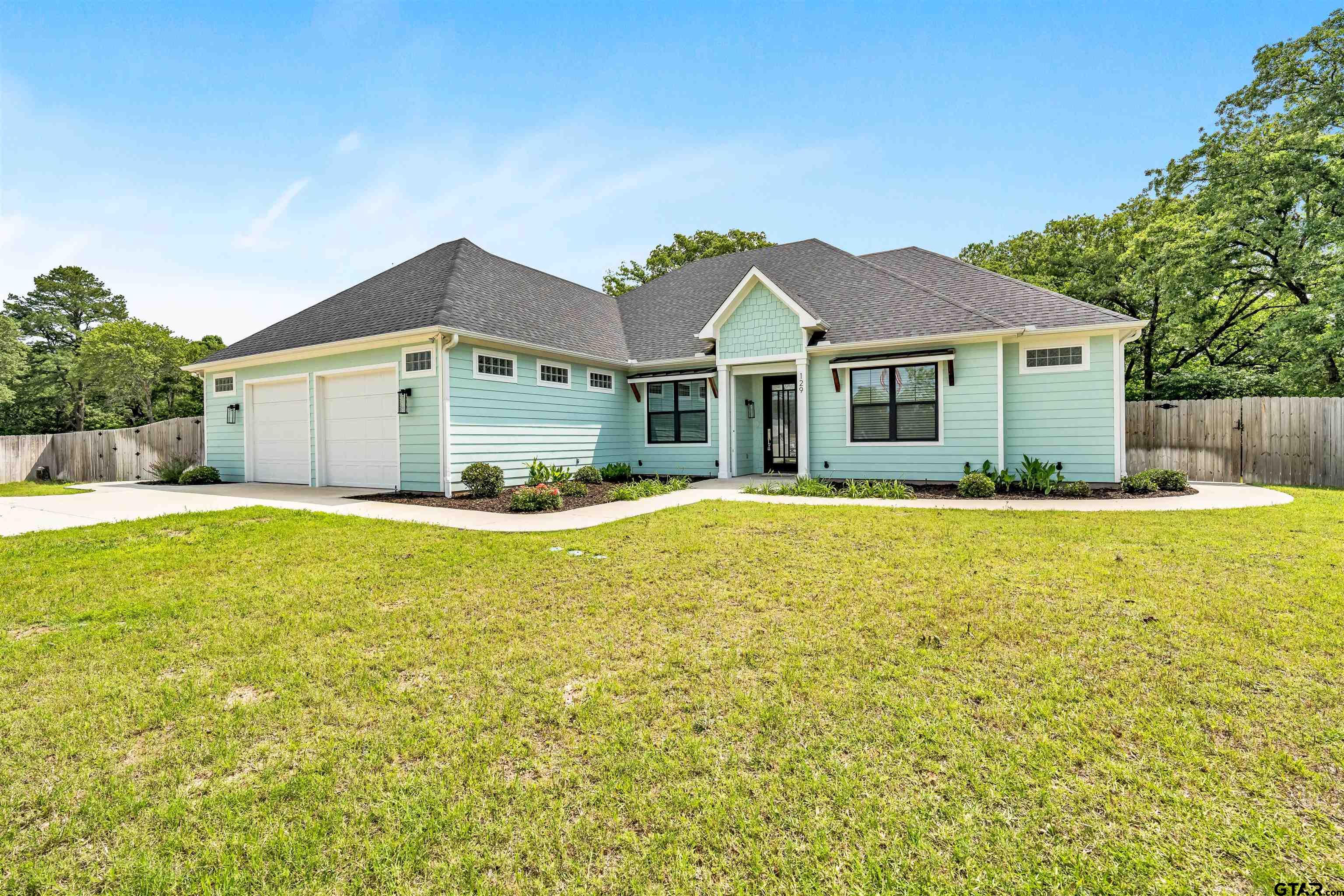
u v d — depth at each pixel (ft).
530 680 10.81
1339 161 46.16
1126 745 8.34
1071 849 6.42
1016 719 9.09
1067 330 36.63
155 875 6.30
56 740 8.93
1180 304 56.75
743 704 9.74
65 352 133.80
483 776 7.91
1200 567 17.16
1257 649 11.38
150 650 12.42
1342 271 46.50
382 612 14.60
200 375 51.85
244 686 10.71
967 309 39.78
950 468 39.09
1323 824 6.72
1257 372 60.70
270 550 21.44
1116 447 36.70
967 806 7.13
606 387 49.47
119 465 59.47
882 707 9.52
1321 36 46.37
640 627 13.41
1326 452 39.60
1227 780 7.52
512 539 22.95
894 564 18.24
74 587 16.94
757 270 43.14
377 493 38.99
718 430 47.62
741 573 17.58
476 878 6.21
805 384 42.37
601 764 8.14
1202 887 5.92
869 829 6.80
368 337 38.06
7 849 6.71
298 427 44.65
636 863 6.40
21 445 58.85
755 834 6.77
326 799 7.48
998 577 16.61
